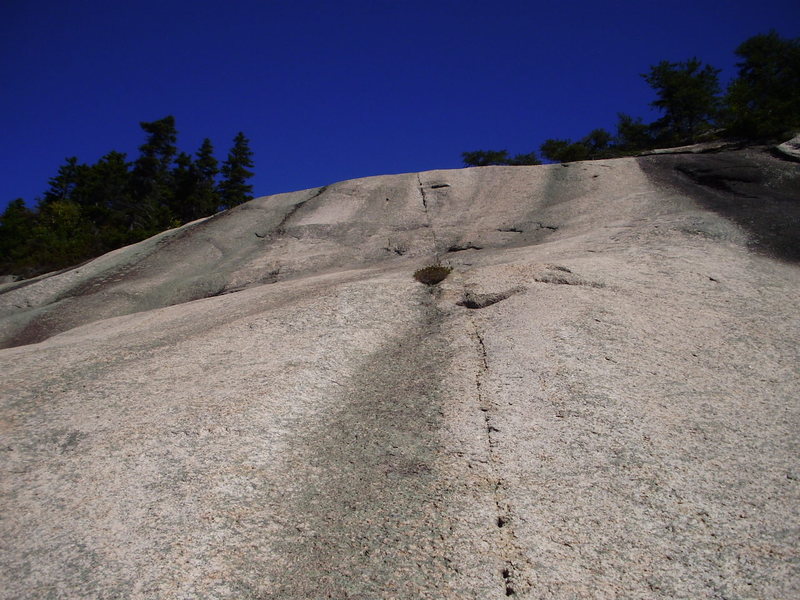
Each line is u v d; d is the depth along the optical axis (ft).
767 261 37.76
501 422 19.67
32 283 65.57
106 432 20.27
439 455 18.30
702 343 25.93
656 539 14.15
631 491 15.88
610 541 14.12
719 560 13.43
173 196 183.52
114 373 26.40
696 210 49.42
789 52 104.99
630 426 18.99
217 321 35.58
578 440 18.26
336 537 15.02
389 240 59.16
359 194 74.69
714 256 38.19
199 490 16.78
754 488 15.97
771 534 14.17
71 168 221.46
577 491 15.96
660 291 31.94
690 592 12.55
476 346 26.37
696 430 18.90
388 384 24.16
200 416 20.86
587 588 12.73
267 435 19.88
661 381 22.21
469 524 15.01
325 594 13.10
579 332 25.85
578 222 53.26
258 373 24.75
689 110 128.47
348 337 29.07
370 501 16.39
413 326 30.83
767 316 29.14
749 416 19.90
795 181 54.90
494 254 46.06
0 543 14.96
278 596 13.12
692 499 15.55
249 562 14.20
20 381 25.76
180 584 13.38
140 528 15.25
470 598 12.69
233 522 15.57
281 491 17.04
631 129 139.23
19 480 17.72
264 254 60.80
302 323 31.14
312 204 74.18
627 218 50.88
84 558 14.24
